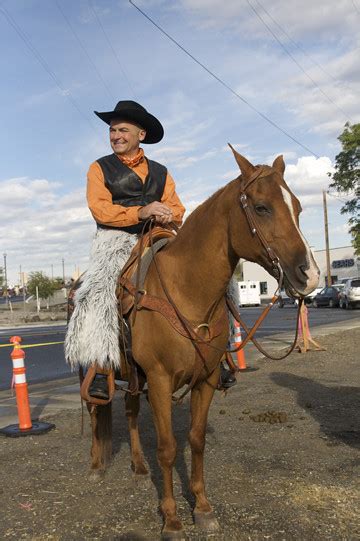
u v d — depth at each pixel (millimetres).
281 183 3184
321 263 64062
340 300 33562
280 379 9086
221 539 3545
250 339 3730
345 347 12867
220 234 3461
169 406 3633
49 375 11625
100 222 4422
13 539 3693
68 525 3873
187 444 5641
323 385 8430
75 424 6832
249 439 5684
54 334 22328
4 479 4859
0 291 101938
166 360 3586
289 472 4648
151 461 5172
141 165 4676
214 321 3658
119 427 6551
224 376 4242
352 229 35500
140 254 3982
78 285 4633
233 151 3348
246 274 66750
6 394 9531
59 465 5191
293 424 6227
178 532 3555
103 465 4801
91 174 4555
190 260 3584
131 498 4289
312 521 3717
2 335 23078
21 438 6266
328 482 4387
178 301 3605
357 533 3529
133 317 3777
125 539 3629
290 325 20875
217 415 6785
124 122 4555
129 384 4148
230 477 4582
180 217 4766
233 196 3383
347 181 34531
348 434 5723
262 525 3695
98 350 3971
